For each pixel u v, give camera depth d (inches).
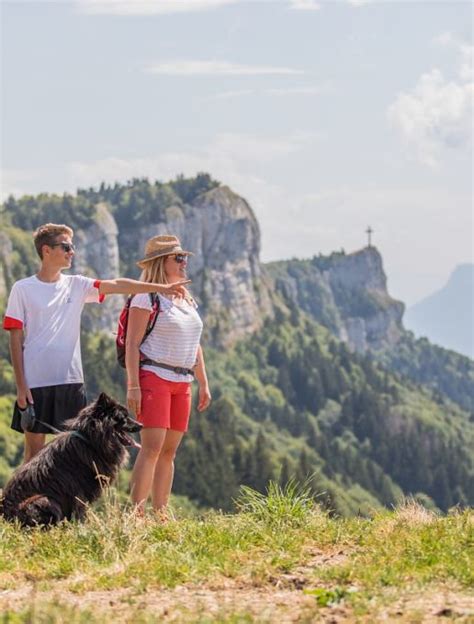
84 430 354.6
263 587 277.1
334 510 376.5
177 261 386.9
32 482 347.9
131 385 375.2
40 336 379.2
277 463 5949.8
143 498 376.5
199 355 398.6
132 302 379.9
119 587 279.1
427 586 263.6
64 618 238.1
